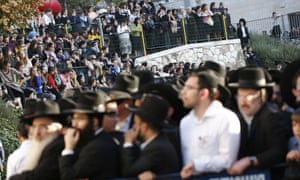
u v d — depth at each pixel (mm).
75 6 76938
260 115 14906
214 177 14531
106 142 15180
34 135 16375
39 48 47281
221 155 14586
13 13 48219
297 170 14250
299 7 85000
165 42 63406
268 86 15281
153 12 65688
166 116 15062
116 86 17688
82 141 15539
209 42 66062
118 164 15281
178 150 15453
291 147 14844
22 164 17172
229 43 67188
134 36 61281
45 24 55250
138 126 14953
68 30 56719
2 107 37031
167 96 16938
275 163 14531
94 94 15539
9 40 46500
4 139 34875
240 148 15008
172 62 62812
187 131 15102
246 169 14406
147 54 62125
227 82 17312
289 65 16422
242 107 15164
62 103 16734
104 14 60125
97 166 14938
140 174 14633
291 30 77125
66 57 50250
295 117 14477
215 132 14695
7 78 40812
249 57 67562
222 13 67500
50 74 44812
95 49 53562
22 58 44406
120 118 16922
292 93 16422
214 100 15141
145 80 18344
